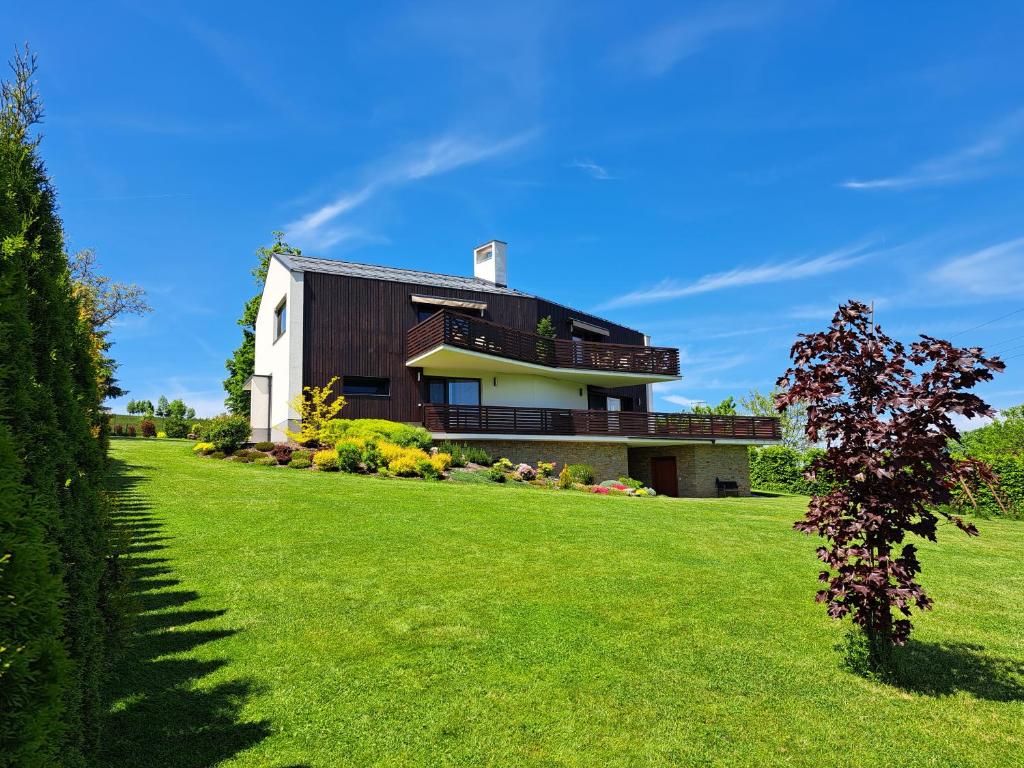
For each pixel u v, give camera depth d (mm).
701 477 27266
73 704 3258
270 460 19469
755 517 13898
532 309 27969
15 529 2484
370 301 23641
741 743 4250
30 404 3076
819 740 4336
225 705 4488
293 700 4590
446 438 22703
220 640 5609
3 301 2879
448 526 10484
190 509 11055
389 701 4625
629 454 30484
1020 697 5176
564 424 24875
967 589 8711
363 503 12266
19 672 2287
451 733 4219
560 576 7898
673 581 7910
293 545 8891
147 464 17203
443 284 25938
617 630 6188
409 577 7633
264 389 25891
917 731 4516
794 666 5566
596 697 4820
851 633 6398
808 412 5551
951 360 5043
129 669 4969
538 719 4453
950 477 5180
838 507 5395
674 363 30031
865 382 5391
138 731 4094
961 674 5645
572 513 12406
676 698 4863
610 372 28109
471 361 23766
